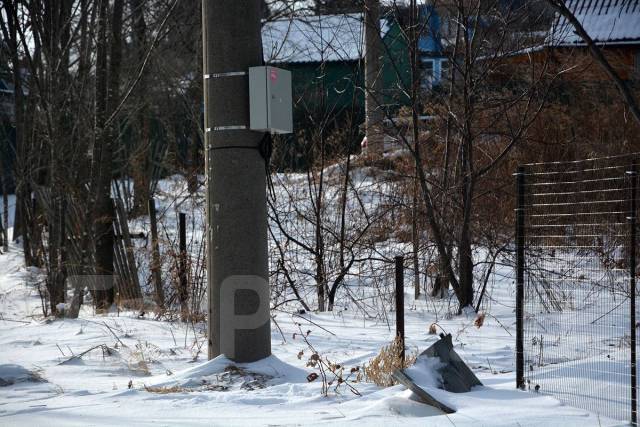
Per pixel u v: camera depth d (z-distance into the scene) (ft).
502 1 45.32
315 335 37.65
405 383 22.72
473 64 44.34
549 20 46.29
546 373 26.63
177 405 22.91
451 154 49.96
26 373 28.81
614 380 25.30
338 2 54.34
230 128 27.84
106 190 51.80
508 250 45.52
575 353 31.53
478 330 38.11
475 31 44.04
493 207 50.57
